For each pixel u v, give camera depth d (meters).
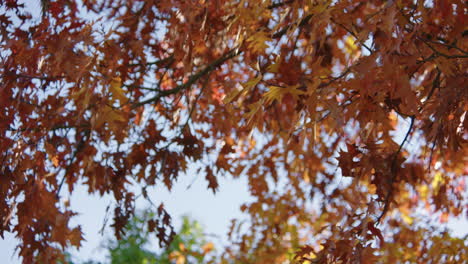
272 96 3.52
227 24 4.67
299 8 4.10
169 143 5.45
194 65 5.52
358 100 3.57
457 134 3.65
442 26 3.71
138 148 5.40
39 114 4.81
